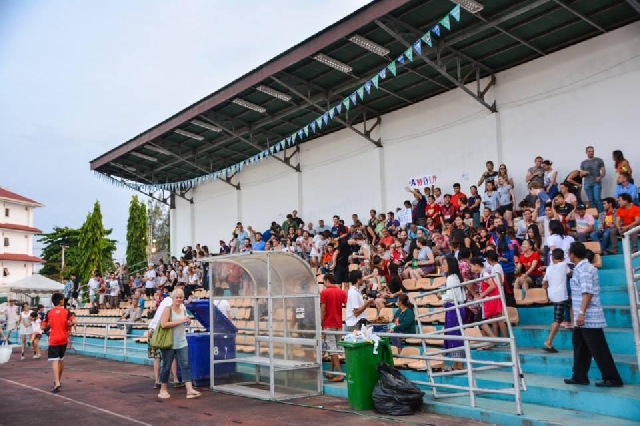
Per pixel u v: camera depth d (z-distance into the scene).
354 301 10.43
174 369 11.04
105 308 25.36
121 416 8.41
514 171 15.77
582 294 7.18
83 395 10.41
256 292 11.19
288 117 20.08
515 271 11.11
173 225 30.11
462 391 8.38
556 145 14.91
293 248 18.83
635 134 13.45
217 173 22.77
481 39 14.46
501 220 12.01
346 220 20.69
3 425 8.00
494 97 16.28
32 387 11.66
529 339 9.44
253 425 7.52
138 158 25.41
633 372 7.27
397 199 18.94
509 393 6.94
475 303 8.06
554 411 6.95
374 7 13.03
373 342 8.32
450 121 17.44
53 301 11.33
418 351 9.92
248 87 16.98
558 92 14.93
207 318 11.29
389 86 17.33
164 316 9.73
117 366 14.88
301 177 22.81
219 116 20.00
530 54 15.35
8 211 52.06
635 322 6.23
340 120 19.02
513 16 12.99
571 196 12.52
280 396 9.48
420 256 14.23
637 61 13.45
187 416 8.26
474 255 11.37
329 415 7.98
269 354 10.07
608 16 13.43
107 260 52.84
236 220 25.97
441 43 14.40
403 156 18.81
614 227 11.18
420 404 7.95
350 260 16.84
